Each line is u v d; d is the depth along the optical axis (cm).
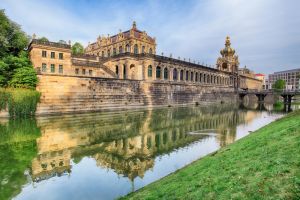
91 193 1631
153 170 2077
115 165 2216
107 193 1633
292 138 1411
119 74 8069
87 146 2845
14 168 2078
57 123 4175
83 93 5791
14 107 4700
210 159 1741
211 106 9512
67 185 1764
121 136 3397
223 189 1027
